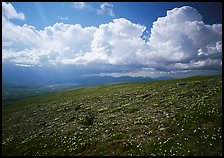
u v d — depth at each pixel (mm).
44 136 38156
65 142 32500
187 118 30516
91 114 45531
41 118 57188
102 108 50656
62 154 28844
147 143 26156
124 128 32812
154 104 42875
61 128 40375
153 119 33938
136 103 47625
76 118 45344
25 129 48969
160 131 28984
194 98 40344
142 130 30594
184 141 24797
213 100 35812
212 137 24375
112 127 34312
